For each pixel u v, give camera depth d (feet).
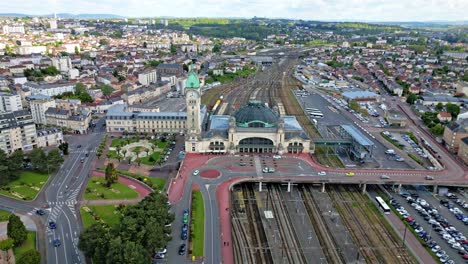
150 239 615.57
